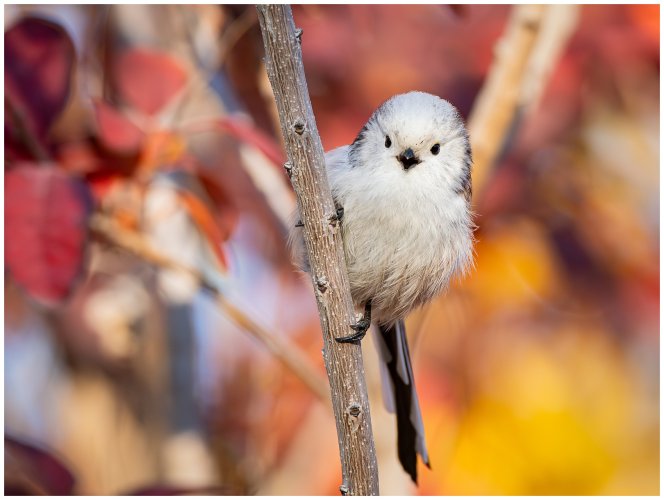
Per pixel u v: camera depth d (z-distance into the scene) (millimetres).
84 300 8664
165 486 7016
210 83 8414
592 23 8984
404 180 7156
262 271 9391
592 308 9320
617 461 9812
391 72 8891
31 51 6668
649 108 9203
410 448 7816
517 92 8305
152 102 7117
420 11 9055
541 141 9141
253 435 8844
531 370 9445
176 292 8594
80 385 8680
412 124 7121
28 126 6586
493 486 9055
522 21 8328
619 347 9672
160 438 8461
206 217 6984
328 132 8750
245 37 8344
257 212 9164
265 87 8430
